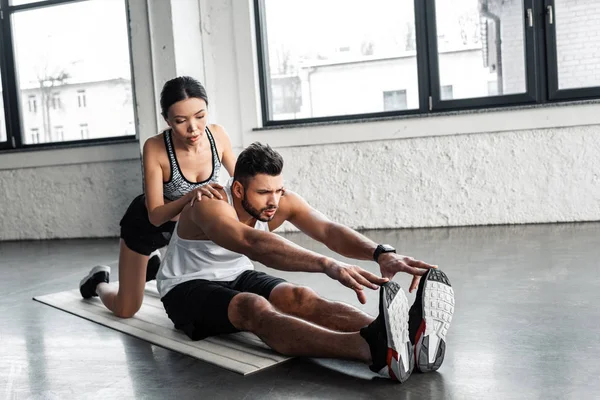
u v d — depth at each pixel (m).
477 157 4.89
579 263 3.27
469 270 3.31
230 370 2.00
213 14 5.52
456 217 4.98
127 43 5.86
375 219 5.19
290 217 2.22
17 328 2.75
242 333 2.40
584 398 1.61
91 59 5.99
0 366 2.23
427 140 5.00
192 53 5.44
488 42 4.91
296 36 5.45
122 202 5.90
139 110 5.45
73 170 6.01
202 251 2.25
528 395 1.65
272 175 1.95
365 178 5.19
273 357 2.08
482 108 4.95
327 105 5.45
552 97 4.77
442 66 5.04
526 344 2.07
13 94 6.22
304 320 2.06
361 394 1.73
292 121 5.52
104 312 2.90
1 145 6.23
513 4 4.82
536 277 3.03
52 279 3.98
